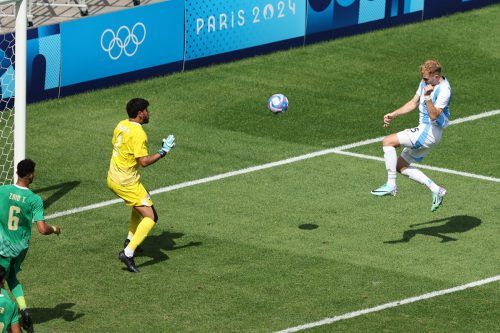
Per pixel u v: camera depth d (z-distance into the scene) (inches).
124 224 1840.6
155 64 2504.9
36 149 2162.9
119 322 1509.6
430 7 2866.6
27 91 2341.3
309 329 1482.5
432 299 1568.7
